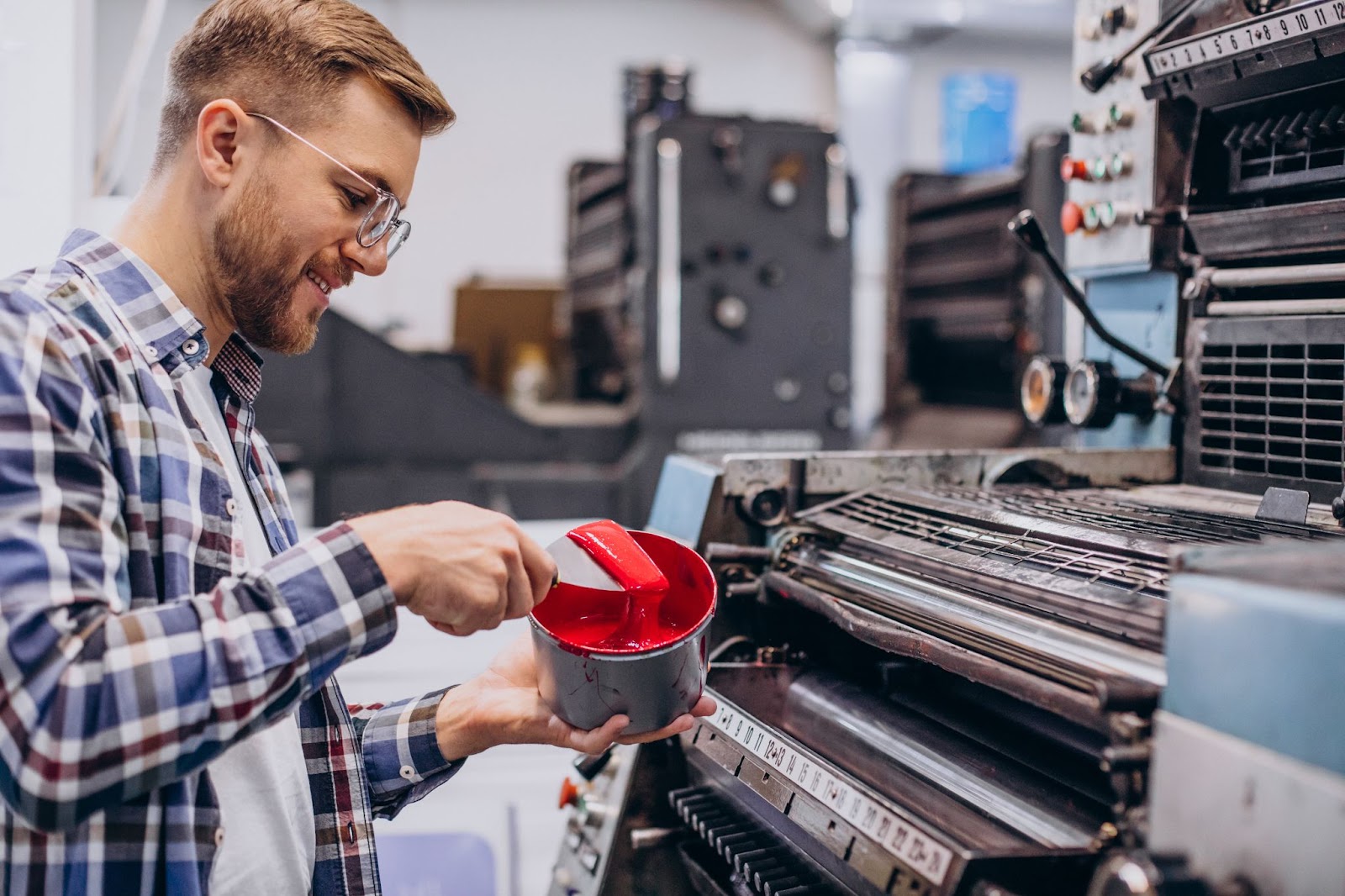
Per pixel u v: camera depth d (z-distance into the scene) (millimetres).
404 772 1165
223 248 981
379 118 986
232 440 1110
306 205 969
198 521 956
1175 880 672
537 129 8109
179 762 786
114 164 2256
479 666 2176
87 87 1999
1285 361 1214
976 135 8633
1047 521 1046
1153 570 868
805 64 8414
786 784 945
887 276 4715
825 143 3990
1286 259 1236
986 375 4219
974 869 726
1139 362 1411
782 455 1306
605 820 1309
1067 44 8742
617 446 4047
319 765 1123
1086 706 754
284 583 835
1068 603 871
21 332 826
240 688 796
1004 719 995
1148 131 1406
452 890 2119
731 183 3920
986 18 8141
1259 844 621
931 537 1112
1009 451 1410
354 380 3477
